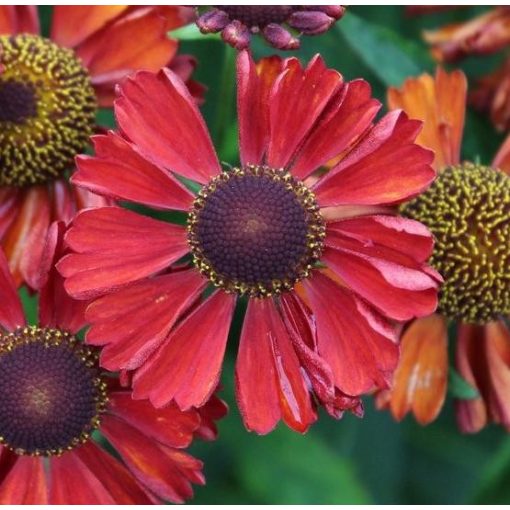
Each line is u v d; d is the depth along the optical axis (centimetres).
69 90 38
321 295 34
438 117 38
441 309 38
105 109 38
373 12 43
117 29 37
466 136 41
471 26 41
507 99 41
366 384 33
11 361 35
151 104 34
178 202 34
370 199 34
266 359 34
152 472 35
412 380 37
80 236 33
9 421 35
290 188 35
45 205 38
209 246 34
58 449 36
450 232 38
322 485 42
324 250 34
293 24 35
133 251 34
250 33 35
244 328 35
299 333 34
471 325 39
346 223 34
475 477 44
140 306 34
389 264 33
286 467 42
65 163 38
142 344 33
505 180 38
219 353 34
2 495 36
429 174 33
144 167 34
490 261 38
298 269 34
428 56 41
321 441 42
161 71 34
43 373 35
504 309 38
